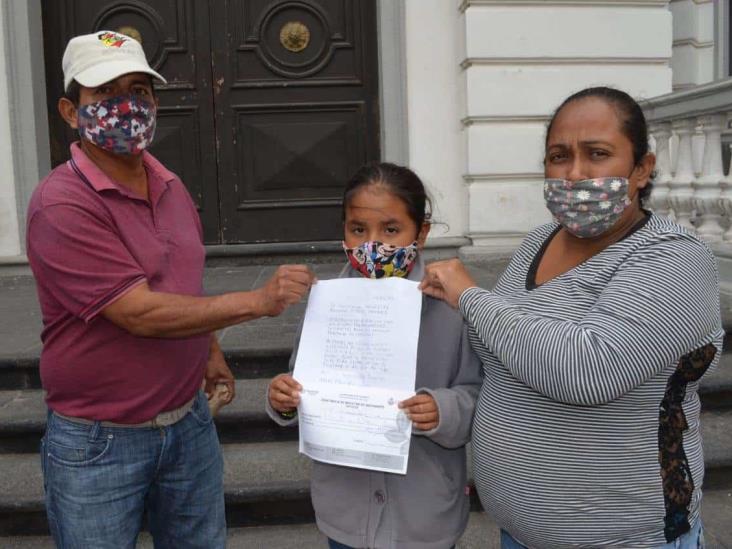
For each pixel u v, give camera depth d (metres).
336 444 1.65
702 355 1.43
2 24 5.36
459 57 5.51
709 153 4.25
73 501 1.76
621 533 1.45
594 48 5.30
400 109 5.66
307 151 5.84
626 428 1.43
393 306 1.64
